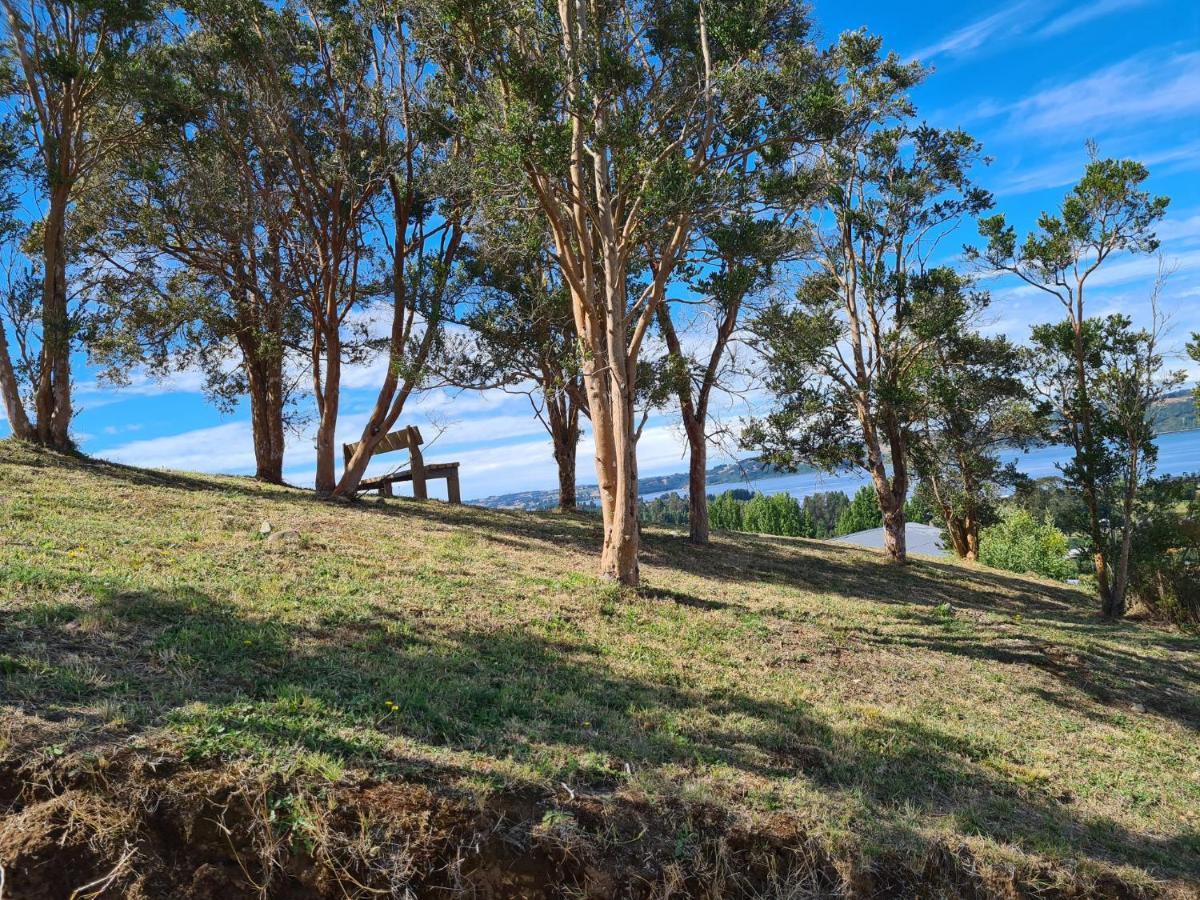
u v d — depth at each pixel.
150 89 16.75
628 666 9.13
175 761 4.82
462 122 12.94
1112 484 20.73
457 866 4.76
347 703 6.18
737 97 12.48
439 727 6.16
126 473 17.02
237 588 9.10
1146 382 20.06
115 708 5.21
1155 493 20.39
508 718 6.71
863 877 5.67
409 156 18.22
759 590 16.12
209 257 20.17
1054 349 21.14
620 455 12.94
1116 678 12.81
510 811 5.20
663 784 5.90
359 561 11.90
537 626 10.12
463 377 18.16
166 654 6.39
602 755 6.21
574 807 5.36
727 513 62.91
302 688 6.24
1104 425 20.33
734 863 5.48
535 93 11.26
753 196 13.07
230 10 16.77
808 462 23.48
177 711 5.34
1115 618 20.33
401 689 6.72
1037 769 8.52
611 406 13.48
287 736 5.32
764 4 12.59
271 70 17.48
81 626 6.72
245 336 21.62
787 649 11.23
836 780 6.98
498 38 11.72
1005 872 6.09
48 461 16.33
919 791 7.26
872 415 23.42
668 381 17.86
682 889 5.17
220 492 16.73
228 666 6.46
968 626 15.14
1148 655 14.94
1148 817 7.96
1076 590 26.36
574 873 5.02
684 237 13.23
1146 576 20.59
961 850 6.20
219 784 4.72
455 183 15.96
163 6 17.61
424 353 18.16
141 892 4.32
